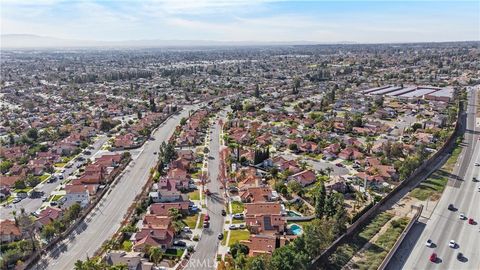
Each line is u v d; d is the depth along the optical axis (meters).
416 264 103.25
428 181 161.50
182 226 127.19
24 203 150.62
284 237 117.81
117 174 178.62
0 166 182.62
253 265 91.88
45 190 163.50
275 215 126.62
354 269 100.44
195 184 164.50
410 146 199.62
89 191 154.75
